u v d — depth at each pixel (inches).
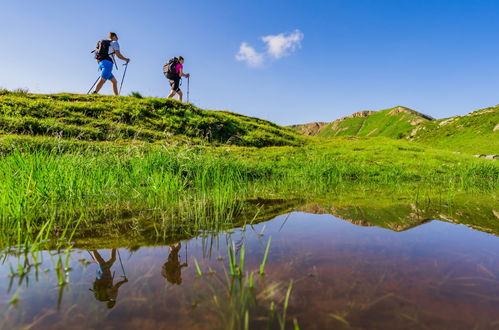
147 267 54.2
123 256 60.3
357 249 62.2
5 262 57.8
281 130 727.7
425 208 116.2
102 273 51.5
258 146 561.9
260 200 141.8
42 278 49.8
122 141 371.6
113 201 132.3
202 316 37.0
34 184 114.4
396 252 60.2
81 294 43.6
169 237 74.5
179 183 183.8
